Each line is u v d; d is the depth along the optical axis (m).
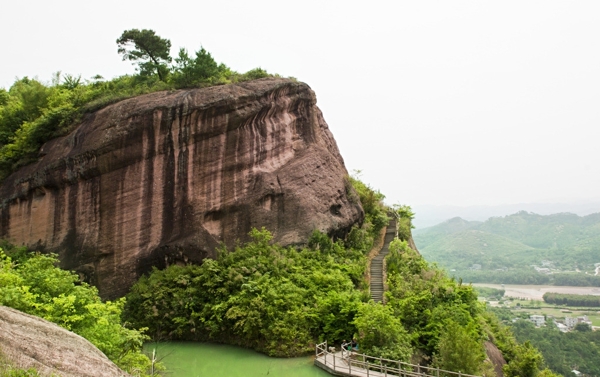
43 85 41.22
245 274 26.31
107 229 29.56
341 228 32.84
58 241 30.31
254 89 32.53
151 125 30.19
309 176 32.69
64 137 32.91
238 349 24.53
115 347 16.78
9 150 34.59
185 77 33.81
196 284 26.84
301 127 35.00
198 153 30.48
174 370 21.91
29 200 31.80
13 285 17.02
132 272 28.98
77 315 17.03
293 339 23.55
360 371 20.55
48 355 11.25
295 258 28.45
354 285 27.83
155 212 29.73
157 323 25.86
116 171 30.03
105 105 33.09
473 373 19.47
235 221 30.23
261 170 31.47
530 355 26.83
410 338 22.08
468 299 26.17
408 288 25.84
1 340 10.86
